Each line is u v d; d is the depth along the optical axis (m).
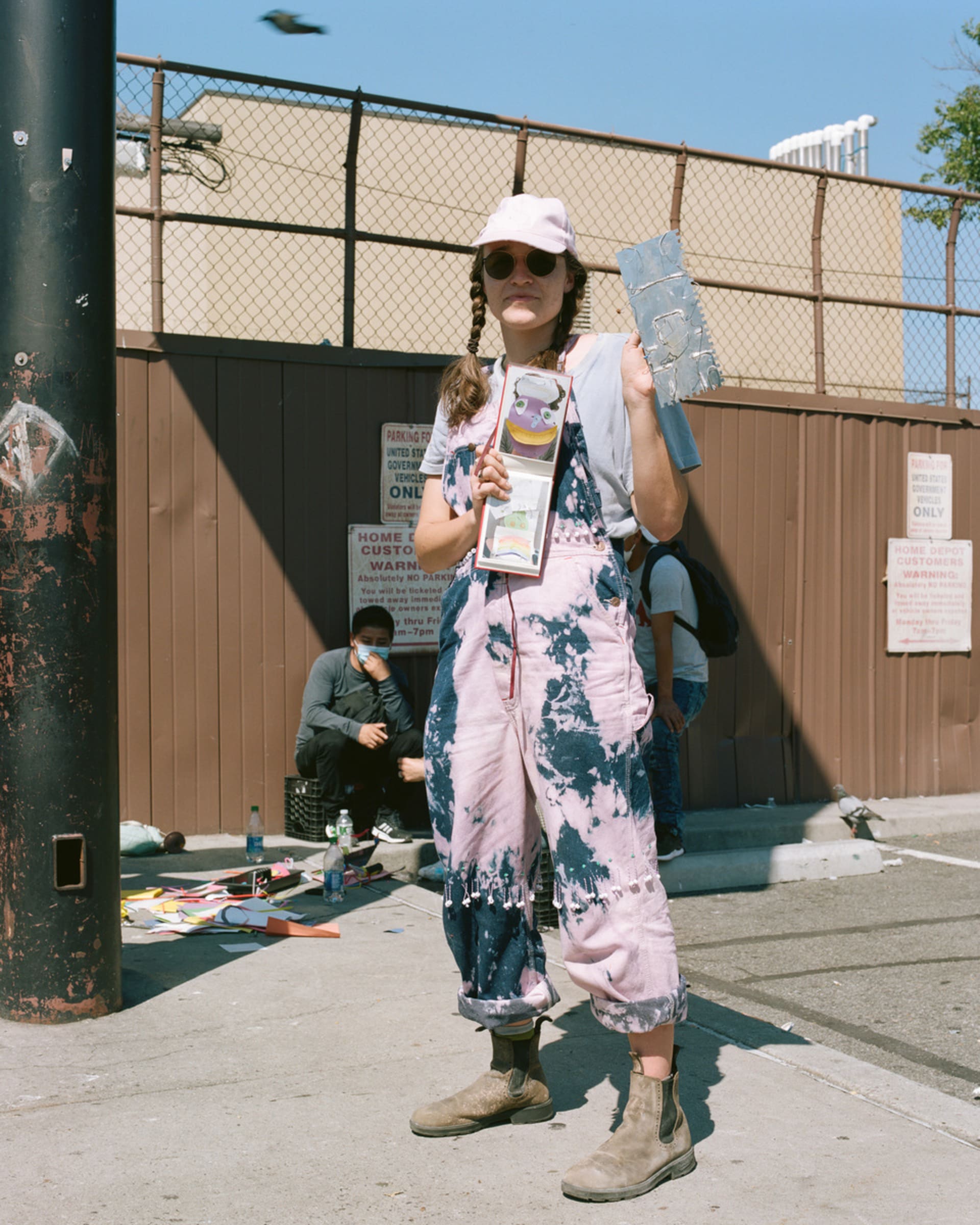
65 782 3.56
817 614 8.81
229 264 11.02
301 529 7.17
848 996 4.81
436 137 11.78
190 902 5.08
